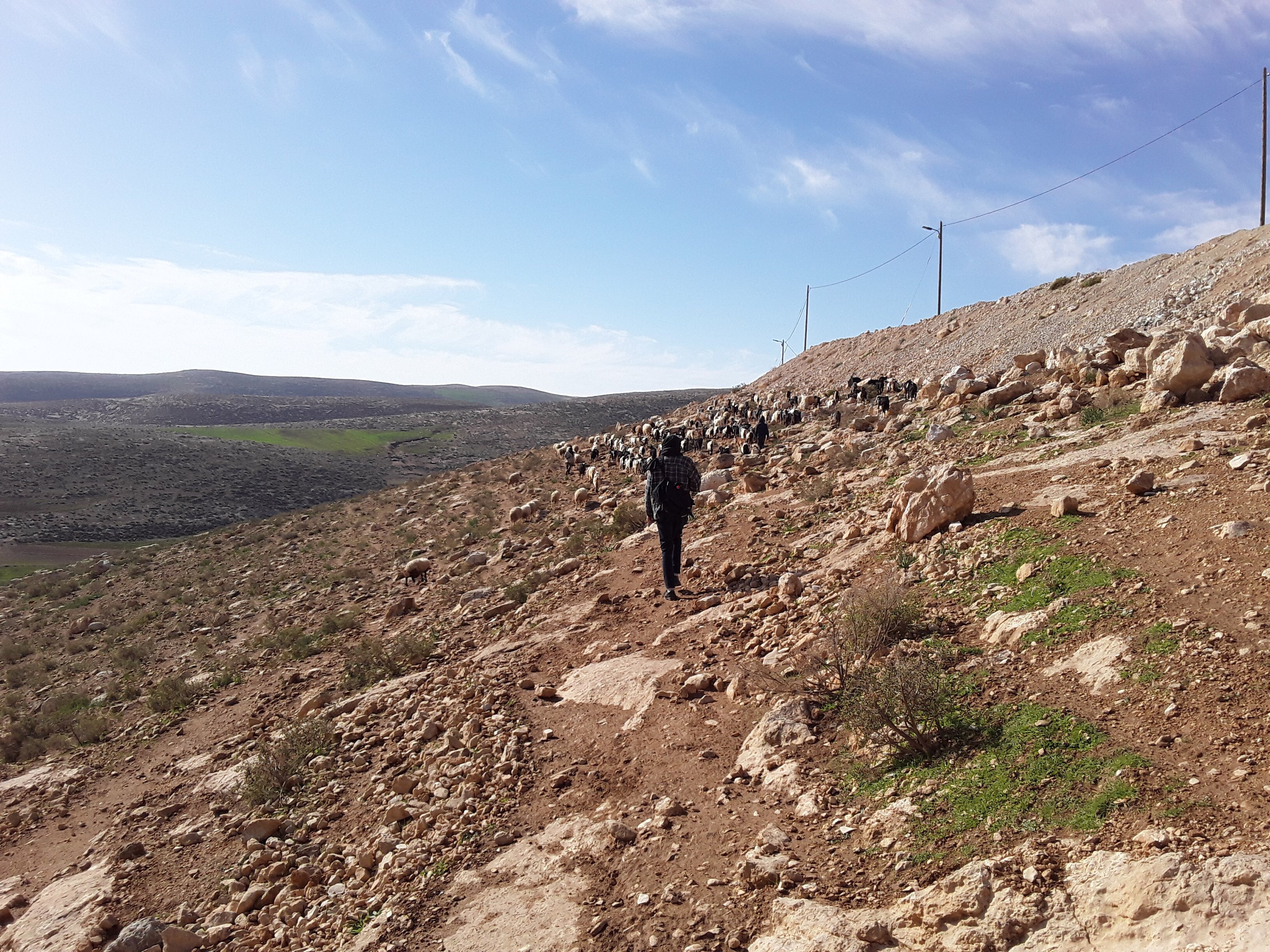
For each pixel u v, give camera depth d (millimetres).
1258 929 2746
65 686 17078
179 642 18312
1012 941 3203
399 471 99875
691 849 4691
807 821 4605
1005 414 15109
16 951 6062
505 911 4605
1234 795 3479
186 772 9242
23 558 50719
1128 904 3090
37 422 123688
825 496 12719
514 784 6133
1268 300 19406
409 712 8547
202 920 5793
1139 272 32344
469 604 13422
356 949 4664
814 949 3543
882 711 4934
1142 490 7641
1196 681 4457
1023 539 7383
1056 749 4305
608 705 7211
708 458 24609
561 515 21062
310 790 7465
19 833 8734
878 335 50375
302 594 20047
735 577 9781
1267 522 6113
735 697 6504
